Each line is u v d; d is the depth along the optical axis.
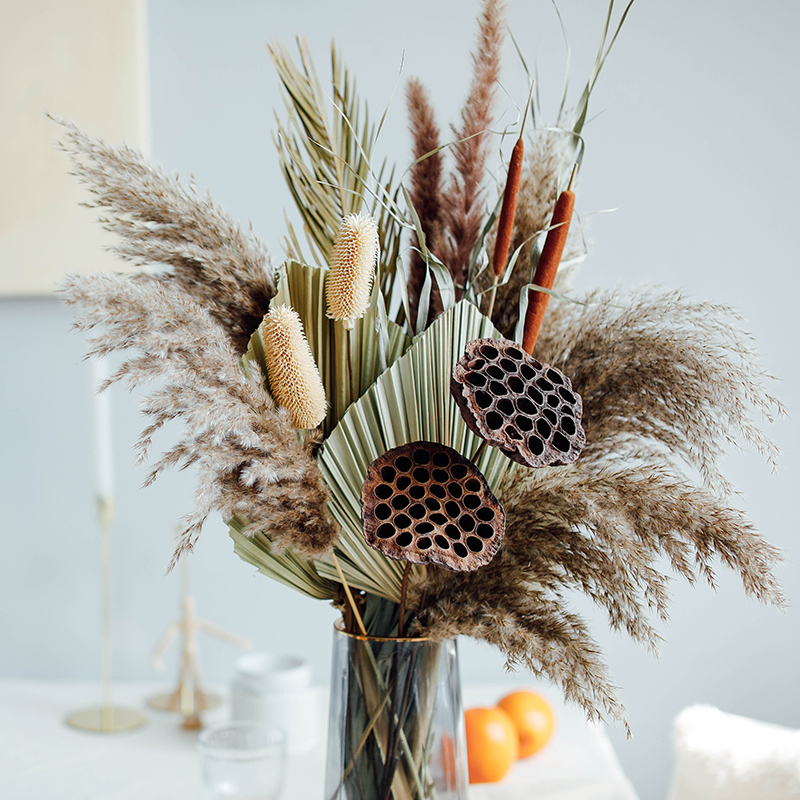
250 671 1.21
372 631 0.84
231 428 0.73
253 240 0.85
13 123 1.58
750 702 1.50
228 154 1.56
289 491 0.75
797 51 1.49
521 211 0.90
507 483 0.83
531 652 0.75
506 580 0.80
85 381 1.62
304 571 0.85
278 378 0.77
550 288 0.83
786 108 1.49
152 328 0.74
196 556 1.59
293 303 0.83
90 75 1.56
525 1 1.50
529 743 1.15
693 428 0.80
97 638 1.64
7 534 1.65
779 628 1.49
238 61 1.56
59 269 1.59
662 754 1.51
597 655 0.76
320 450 0.79
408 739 0.81
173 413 0.76
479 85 0.90
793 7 1.48
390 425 0.80
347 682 0.83
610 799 1.05
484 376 0.74
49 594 1.65
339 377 0.83
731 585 1.50
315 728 1.21
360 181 0.88
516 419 0.73
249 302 0.83
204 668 1.59
